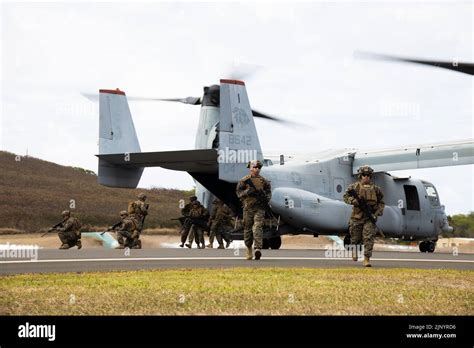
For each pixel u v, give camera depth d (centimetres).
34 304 924
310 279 1214
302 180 3020
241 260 1745
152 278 1215
